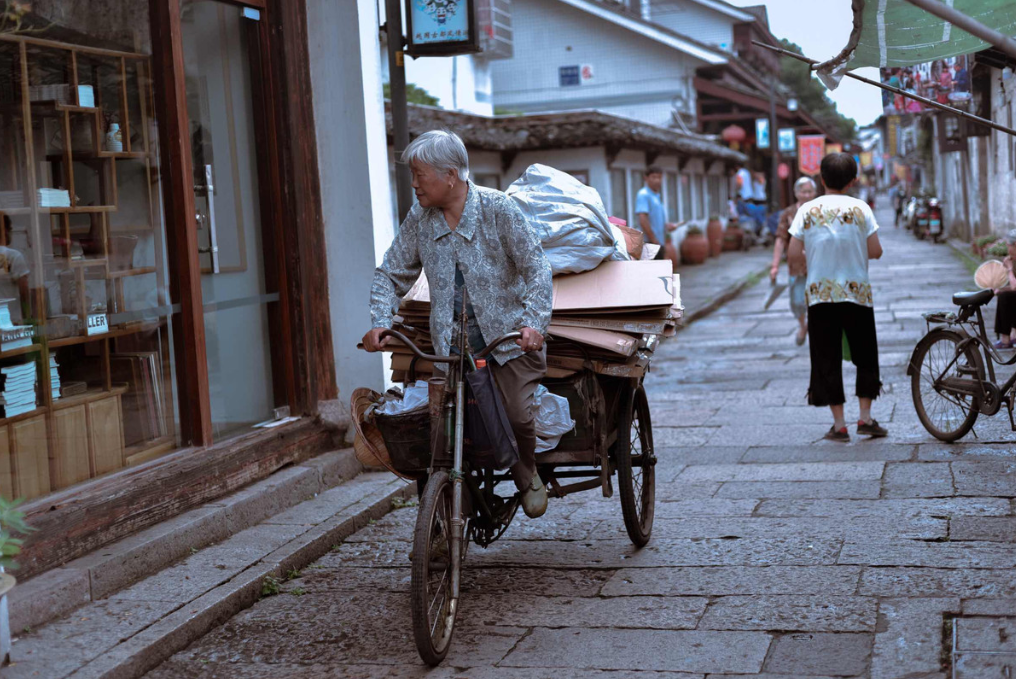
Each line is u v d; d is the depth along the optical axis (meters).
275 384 6.39
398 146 7.12
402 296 4.20
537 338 3.82
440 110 15.49
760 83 33.69
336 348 6.74
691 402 8.98
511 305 4.06
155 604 4.30
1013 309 7.96
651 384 10.11
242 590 4.51
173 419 5.51
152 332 5.39
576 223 4.61
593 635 4.02
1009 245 7.99
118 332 5.16
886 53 5.09
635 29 27.33
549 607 4.34
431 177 3.91
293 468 6.10
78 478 4.89
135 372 5.27
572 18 27.98
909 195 43.91
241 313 6.10
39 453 4.68
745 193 34.62
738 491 5.95
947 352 6.74
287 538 5.18
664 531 5.30
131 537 4.77
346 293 6.69
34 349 4.68
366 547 5.33
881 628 3.88
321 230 6.65
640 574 4.67
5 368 4.51
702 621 4.08
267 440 5.95
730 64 27.55
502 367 4.04
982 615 3.92
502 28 21.50
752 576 4.54
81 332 4.95
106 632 4.01
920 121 31.67
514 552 5.09
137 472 5.09
